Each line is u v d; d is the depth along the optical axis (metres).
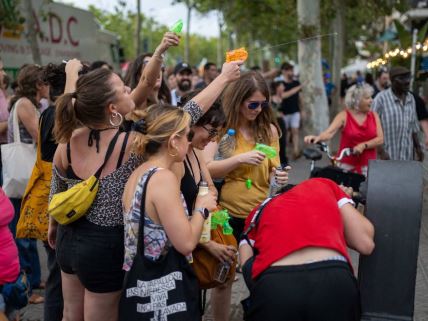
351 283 2.44
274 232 2.55
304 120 12.52
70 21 12.20
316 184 2.71
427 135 6.27
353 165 5.52
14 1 9.19
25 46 10.20
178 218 2.40
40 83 4.35
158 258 2.45
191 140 2.88
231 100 3.49
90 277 2.74
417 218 2.55
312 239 2.47
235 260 3.10
